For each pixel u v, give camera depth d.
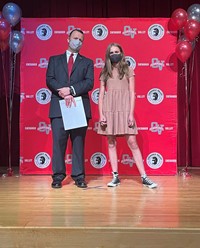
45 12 5.16
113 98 3.57
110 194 3.23
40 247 2.25
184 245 2.21
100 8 5.17
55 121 3.48
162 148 4.30
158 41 4.28
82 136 3.53
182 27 4.12
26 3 5.14
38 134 4.32
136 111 4.30
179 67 5.16
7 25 3.97
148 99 4.29
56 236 2.24
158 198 3.06
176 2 5.12
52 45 4.30
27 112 4.32
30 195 3.20
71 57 3.51
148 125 4.30
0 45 4.13
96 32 4.29
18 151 5.29
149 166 4.31
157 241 2.21
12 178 4.13
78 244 2.24
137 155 3.64
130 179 4.04
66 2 5.17
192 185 3.68
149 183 3.56
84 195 3.19
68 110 3.38
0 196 3.16
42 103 4.31
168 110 4.29
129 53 4.29
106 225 2.28
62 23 4.30
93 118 4.29
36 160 4.34
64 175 3.59
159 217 2.46
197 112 5.18
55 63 3.52
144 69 4.29
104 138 4.30
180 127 5.22
